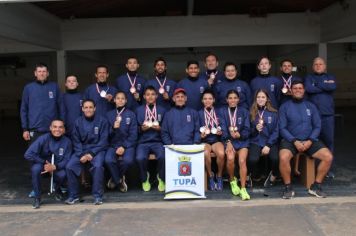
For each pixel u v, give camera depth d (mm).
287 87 5641
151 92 5277
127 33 9273
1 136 10797
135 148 5297
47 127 5262
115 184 5371
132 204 4773
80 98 5562
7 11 6340
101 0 7945
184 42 9273
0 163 7250
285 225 4023
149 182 5523
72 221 4266
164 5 9023
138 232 3932
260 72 5688
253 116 5242
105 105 5566
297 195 4969
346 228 3920
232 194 5059
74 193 4863
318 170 4922
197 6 9023
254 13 9133
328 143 5766
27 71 15484
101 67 5566
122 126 5219
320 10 8953
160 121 5348
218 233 3867
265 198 4902
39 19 7859
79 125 4984
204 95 5277
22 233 3969
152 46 9297
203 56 15312
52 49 9047
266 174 5566
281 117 5168
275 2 8492
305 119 5105
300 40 9180
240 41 9242
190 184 4902
